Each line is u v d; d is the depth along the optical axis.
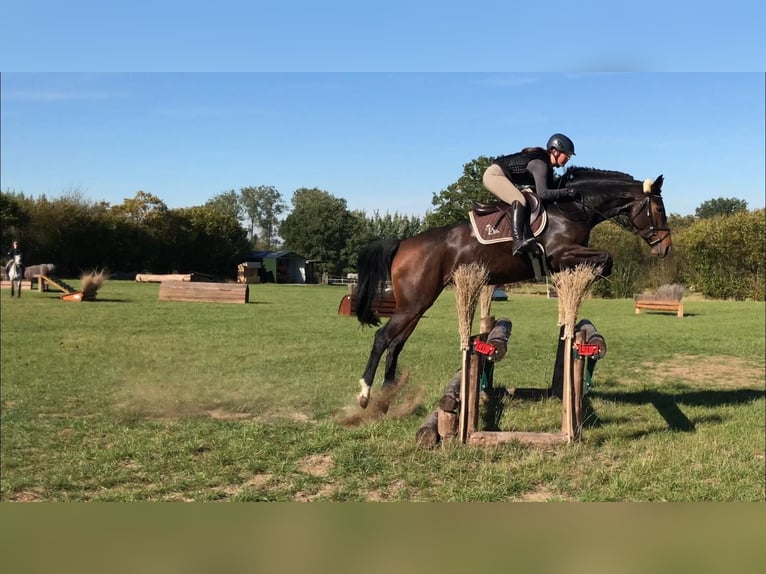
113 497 3.93
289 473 4.44
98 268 45.88
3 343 10.44
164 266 50.19
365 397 6.00
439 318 17.11
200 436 5.28
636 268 33.09
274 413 6.14
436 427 5.06
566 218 5.68
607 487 4.11
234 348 10.41
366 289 6.24
